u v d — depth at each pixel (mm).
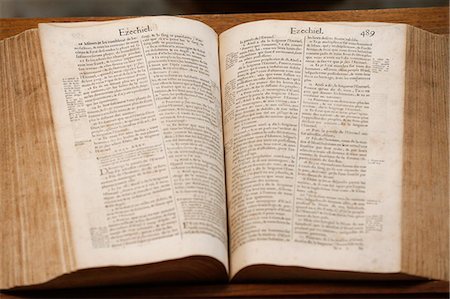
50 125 1185
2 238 1140
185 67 1211
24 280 1106
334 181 1153
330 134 1182
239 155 1178
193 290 1139
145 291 1138
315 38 1244
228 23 1336
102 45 1226
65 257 1097
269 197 1142
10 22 1326
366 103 1203
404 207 1148
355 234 1124
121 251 1086
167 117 1170
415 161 1181
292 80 1215
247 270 1118
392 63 1230
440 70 1258
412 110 1210
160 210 1110
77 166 1146
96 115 1177
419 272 1119
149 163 1141
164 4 1520
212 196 1135
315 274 1126
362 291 1132
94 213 1113
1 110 1221
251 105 1203
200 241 1092
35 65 1229
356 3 1509
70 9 1518
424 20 1335
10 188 1165
